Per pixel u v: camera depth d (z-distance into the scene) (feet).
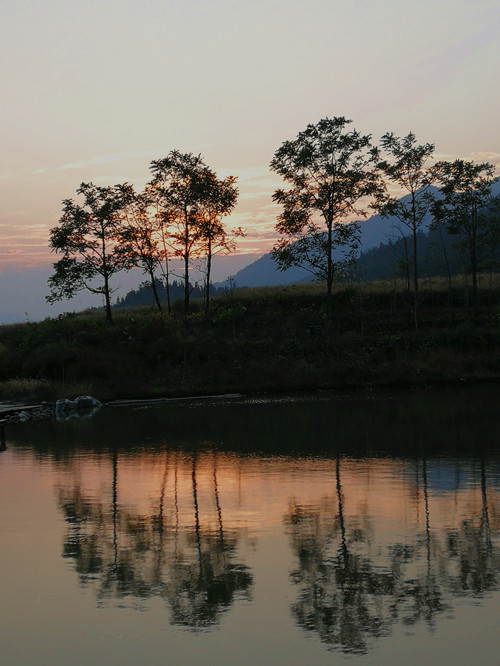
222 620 26.71
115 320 186.19
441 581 30.17
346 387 138.62
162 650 24.27
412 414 91.45
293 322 177.88
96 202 178.19
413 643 24.34
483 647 23.89
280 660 23.29
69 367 148.25
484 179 179.83
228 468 58.18
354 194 174.19
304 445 69.46
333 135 172.86
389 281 233.55
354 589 29.53
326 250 173.47
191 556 34.60
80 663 23.43
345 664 22.89
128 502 46.78
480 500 44.52
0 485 53.11
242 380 144.97
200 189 176.76
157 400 128.26
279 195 176.14
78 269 177.68
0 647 24.76
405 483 50.01
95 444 74.59
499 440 68.64
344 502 44.98
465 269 195.72
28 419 103.24
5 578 31.86
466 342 161.89
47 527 40.55
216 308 191.21
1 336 198.39
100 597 29.37
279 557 34.04
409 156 175.01
